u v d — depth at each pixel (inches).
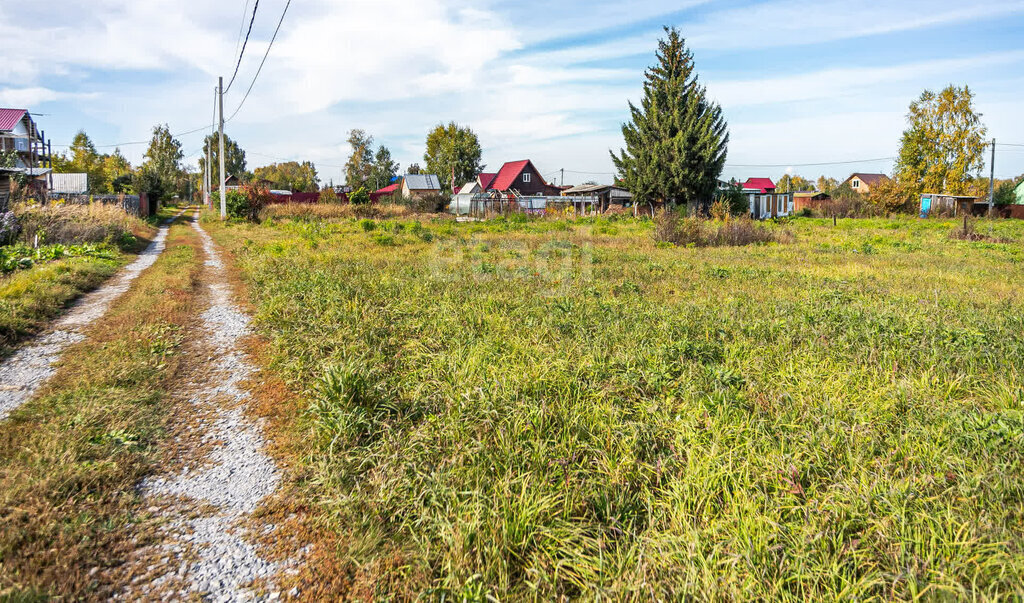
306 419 175.0
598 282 420.5
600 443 150.3
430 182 2586.1
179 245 762.2
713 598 96.9
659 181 1430.9
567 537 113.6
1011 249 680.4
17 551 110.1
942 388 194.9
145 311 318.3
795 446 145.2
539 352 222.1
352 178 3474.4
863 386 195.8
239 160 3924.7
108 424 167.3
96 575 108.1
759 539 108.0
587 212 1729.8
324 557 117.0
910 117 2034.9
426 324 275.1
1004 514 115.6
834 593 99.3
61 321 298.0
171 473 147.7
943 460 137.1
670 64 1443.2
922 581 98.9
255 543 120.8
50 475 134.3
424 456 144.8
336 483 137.0
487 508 119.6
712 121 1437.0
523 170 2445.9
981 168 1971.0
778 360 224.4
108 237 669.3
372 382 184.7
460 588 101.1
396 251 630.5
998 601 94.8
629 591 100.0
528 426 152.9
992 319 288.5
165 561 113.7
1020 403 171.8
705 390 184.4
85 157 2357.3
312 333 259.8
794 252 668.7
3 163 1122.7
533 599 102.3
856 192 2137.1
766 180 2691.9
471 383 185.9
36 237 561.0
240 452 159.9
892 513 116.0
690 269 510.3
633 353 222.5
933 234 944.9
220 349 256.5
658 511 124.4
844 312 297.7
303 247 663.1
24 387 198.8
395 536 120.9
